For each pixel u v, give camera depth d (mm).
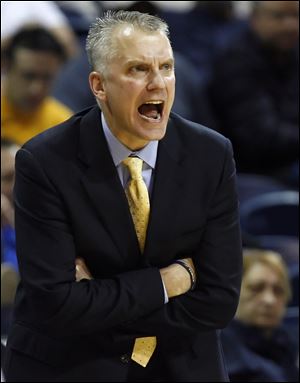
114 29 5695
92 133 5988
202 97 13625
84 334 5906
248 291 10195
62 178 5863
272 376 9734
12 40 11469
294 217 12750
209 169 6055
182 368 6121
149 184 6055
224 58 14102
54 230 5832
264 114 13914
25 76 11352
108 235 5902
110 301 5781
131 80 5617
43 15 13102
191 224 5992
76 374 5961
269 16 13695
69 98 12508
